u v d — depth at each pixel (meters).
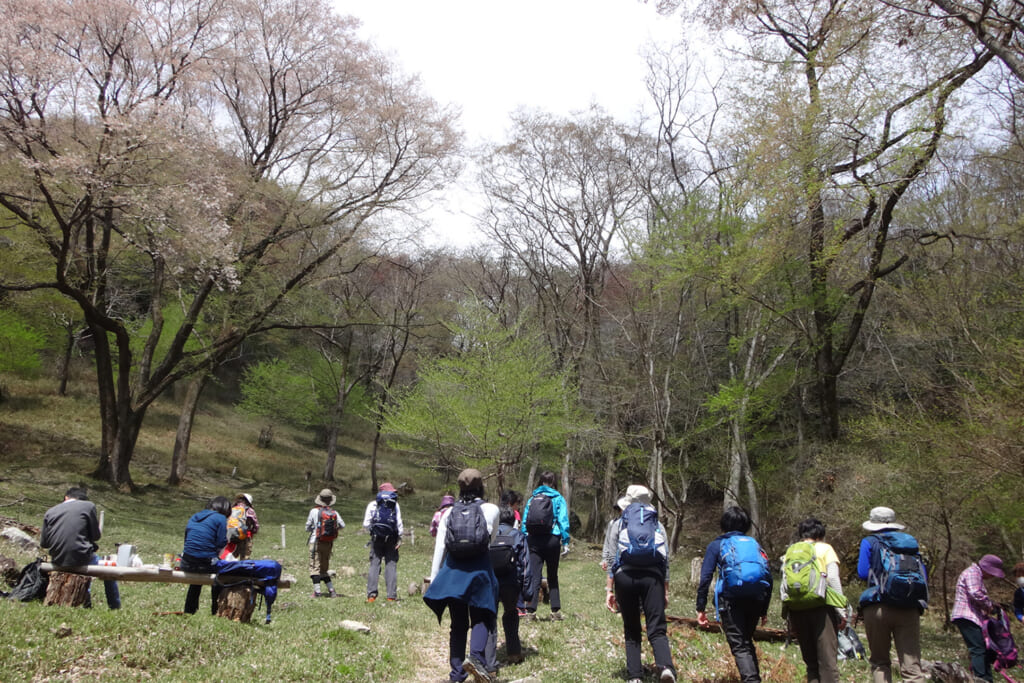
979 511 12.77
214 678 5.54
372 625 8.48
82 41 20.08
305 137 27.77
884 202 15.20
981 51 12.73
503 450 21.36
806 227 15.50
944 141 14.16
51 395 36.72
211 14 23.25
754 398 19.08
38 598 7.05
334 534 11.12
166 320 39.78
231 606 7.58
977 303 13.52
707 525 29.08
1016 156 14.38
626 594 6.18
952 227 14.60
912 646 6.34
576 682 6.27
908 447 12.61
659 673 6.16
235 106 27.19
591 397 24.09
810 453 18.02
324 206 26.88
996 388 11.26
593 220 28.25
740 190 16.59
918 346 16.17
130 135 18.83
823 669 5.86
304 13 26.00
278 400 42.78
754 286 18.02
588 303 27.91
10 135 18.22
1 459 25.50
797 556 6.03
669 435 21.55
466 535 5.62
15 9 18.50
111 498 23.33
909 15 11.59
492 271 34.22
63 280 21.36
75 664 5.39
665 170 27.06
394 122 27.09
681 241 18.48
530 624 8.59
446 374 21.62
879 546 6.55
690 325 23.16
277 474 39.31
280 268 29.14
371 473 43.97
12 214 21.70
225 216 23.33
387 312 40.88
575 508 33.88
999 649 7.93
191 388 31.25
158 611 7.86
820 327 18.62
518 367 21.12
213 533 7.66
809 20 15.91
